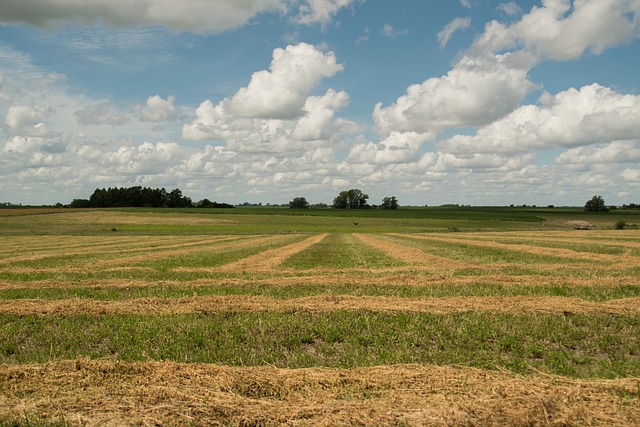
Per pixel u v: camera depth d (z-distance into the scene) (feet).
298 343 33.17
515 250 113.19
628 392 22.29
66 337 35.47
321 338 34.83
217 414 20.70
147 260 99.35
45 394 22.84
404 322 37.76
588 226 320.09
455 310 41.32
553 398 20.83
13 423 20.02
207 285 60.03
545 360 28.45
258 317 40.45
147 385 23.94
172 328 36.99
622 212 580.71
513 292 50.88
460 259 92.38
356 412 20.03
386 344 32.19
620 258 85.20
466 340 32.73
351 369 26.22
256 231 300.20
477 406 20.11
